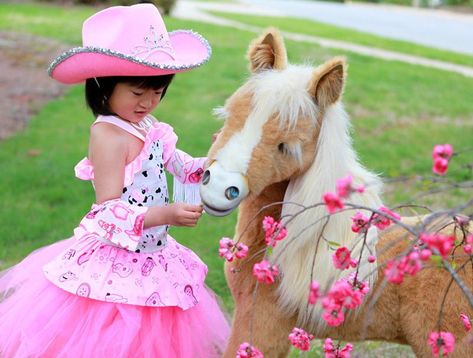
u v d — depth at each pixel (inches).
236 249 99.9
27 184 243.0
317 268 99.3
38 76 424.5
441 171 74.7
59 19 668.7
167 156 119.6
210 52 115.2
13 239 196.9
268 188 103.3
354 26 855.1
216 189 93.9
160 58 111.0
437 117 371.9
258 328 103.6
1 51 482.0
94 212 108.6
